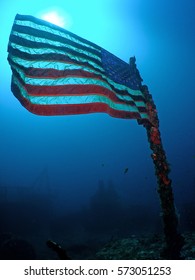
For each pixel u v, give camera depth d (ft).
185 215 53.01
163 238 29.32
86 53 17.31
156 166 22.36
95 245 44.83
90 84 16.38
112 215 69.67
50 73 15.26
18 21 15.03
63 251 12.62
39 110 14.70
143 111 21.24
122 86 19.53
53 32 16.17
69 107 15.42
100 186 77.05
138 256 23.75
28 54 14.84
